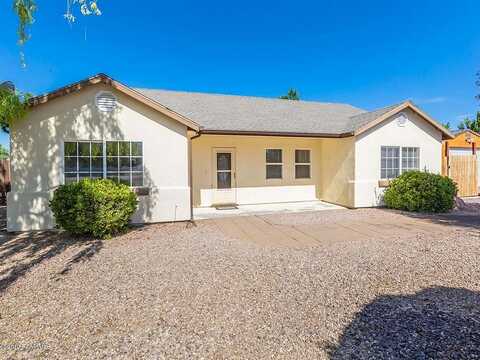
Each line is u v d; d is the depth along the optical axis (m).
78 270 4.62
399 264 4.76
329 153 12.40
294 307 3.34
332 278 4.21
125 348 2.58
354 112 14.47
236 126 10.27
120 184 7.23
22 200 7.25
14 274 4.46
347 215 9.50
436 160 11.59
